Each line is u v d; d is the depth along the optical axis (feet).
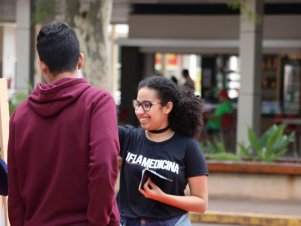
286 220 41.06
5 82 21.39
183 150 17.65
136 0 77.87
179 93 17.92
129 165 17.66
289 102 91.20
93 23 48.70
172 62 155.12
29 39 75.77
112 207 13.73
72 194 13.82
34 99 14.23
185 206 17.31
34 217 14.07
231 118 81.56
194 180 17.65
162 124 17.80
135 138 18.01
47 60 14.26
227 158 51.13
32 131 14.14
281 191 47.42
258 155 51.83
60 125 13.96
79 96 14.02
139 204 17.48
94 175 13.37
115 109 14.08
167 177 17.33
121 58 89.35
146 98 17.72
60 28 14.39
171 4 83.35
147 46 87.20
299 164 48.19
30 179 14.25
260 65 70.23
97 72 48.85
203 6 82.58
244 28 69.41
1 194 16.62
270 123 88.17
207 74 93.97
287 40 80.12
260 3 69.00
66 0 48.70
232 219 41.57
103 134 13.55
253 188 47.57
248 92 69.77
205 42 82.89
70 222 13.76
